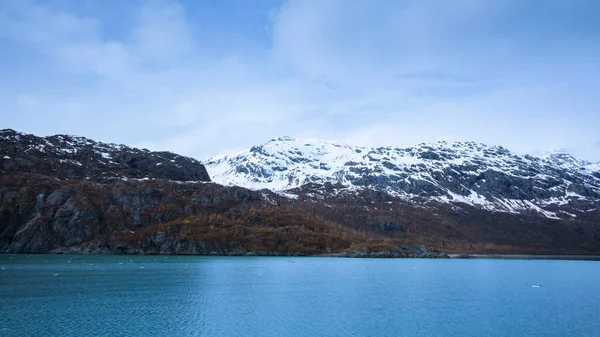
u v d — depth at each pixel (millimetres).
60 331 77250
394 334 81250
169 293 119688
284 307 103812
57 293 114625
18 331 76562
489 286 150875
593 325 89625
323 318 92688
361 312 99688
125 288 126438
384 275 181875
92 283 134250
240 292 125188
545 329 86250
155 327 82000
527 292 136375
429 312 100938
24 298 106625
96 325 82062
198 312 95750
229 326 84250
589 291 140500
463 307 107812
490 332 83625
